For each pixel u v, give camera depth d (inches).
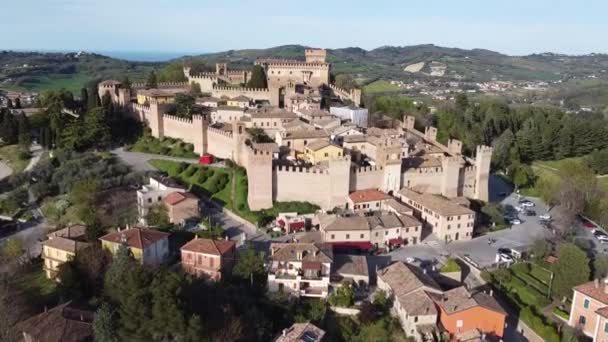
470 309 3171.8
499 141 7667.3
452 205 4680.1
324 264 3582.7
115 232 4069.9
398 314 3351.4
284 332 3014.3
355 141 5743.1
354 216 4461.1
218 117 6776.6
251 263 3582.7
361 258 3897.6
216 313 2967.5
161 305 2731.3
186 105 6929.1
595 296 3319.4
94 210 4795.8
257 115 6407.5
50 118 7268.7
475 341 3053.6
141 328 2723.9
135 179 5521.7
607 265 3897.6
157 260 3924.7
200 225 4621.1
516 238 4805.6
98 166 5876.0
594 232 5255.9
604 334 3142.2
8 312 3189.0
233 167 5644.7
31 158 6860.2
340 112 7175.2
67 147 6565.0
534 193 6530.5
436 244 4525.1
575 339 3198.8
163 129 6909.5
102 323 2812.5
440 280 3811.5
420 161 5546.3
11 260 4099.4
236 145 5669.3
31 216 5354.3
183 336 2694.4
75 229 4382.4
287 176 4972.9
